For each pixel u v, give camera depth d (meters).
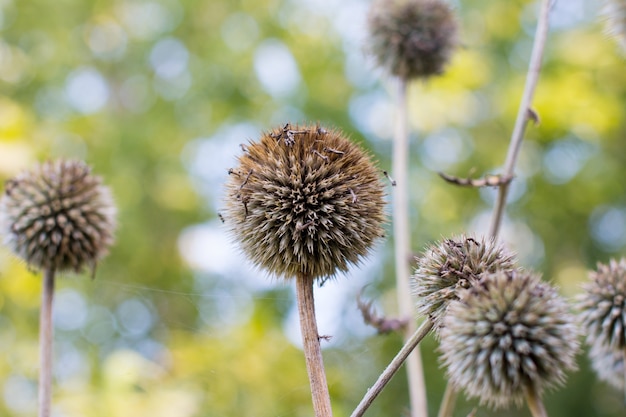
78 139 14.22
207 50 14.80
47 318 4.51
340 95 13.99
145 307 13.86
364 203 3.51
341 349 8.94
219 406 7.52
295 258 3.42
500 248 3.45
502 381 3.11
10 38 14.60
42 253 4.61
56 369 9.30
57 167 4.91
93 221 4.82
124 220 13.26
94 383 8.31
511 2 13.38
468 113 13.34
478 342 3.12
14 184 4.75
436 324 3.32
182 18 15.02
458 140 14.34
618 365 4.47
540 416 3.08
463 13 13.41
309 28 14.73
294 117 13.75
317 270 3.45
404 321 4.87
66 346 13.06
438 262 3.44
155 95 15.10
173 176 14.79
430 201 14.19
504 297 3.13
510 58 13.67
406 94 5.99
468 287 3.29
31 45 14.63
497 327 3.08
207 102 14.65
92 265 4.87
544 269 14.38
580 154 13.84
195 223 14.90
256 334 8.12
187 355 7.66
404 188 5.46
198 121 14.89
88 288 13.47
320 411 3.25
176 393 6.95
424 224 13.93
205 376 7.64
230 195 3.70
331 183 3.47
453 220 14.02
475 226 14.32
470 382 3.23
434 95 12.84
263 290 12.10
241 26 15.21
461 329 3.16
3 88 14.25
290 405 7.73
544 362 3.05
